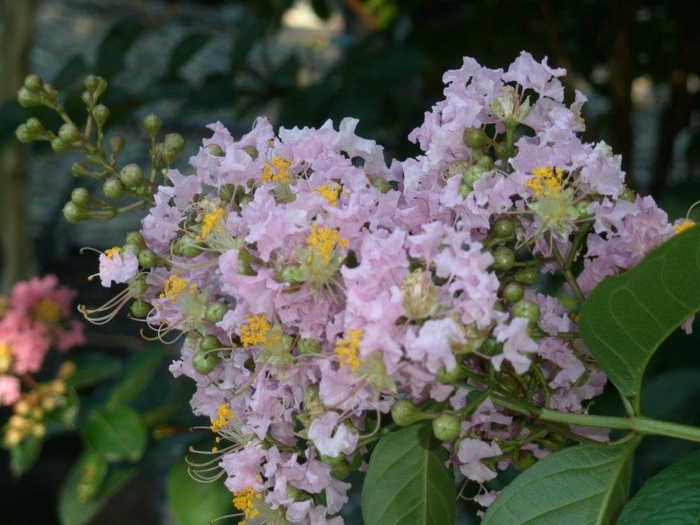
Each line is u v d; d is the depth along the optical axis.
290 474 0.59
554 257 0.60
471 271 0.55
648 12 1.21
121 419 0.88
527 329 0.56
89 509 0.96
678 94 1.15
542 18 1.20
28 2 1.30
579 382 0.61
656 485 0.55
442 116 0.60
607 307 0.56
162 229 0.60
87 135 0.63
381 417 0.60
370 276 0.55
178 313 0.61
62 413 0.94
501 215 0.59
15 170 1.34
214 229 0.59
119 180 0.62
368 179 0.60
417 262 0.57
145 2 2.61
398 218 0.58
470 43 1.26
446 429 0.56
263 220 0.57
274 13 1.12
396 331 0.55
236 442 0.62
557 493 0.56
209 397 0.62
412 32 1.26
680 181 0.83
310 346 0.57
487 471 0.58
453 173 0.59
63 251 2.04
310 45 2.26
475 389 0.58
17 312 0.99
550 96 0.60
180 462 0.81
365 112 0.88
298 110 0.90
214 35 1.03
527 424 0.60
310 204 0.57
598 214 0.58
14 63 1.30
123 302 0.62
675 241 0.54
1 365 0.95
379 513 0.58
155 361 0.93
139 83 2.24
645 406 0.75
